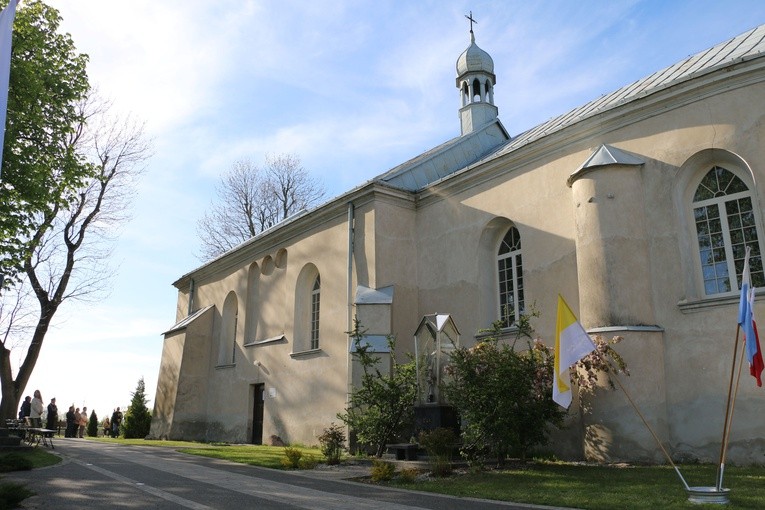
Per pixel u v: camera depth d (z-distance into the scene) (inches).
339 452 550.3
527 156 630.5
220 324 1051.3
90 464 493.7
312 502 311.6
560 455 535.8
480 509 287.4
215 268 1095.0
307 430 783.1
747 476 377.7
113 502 304.2
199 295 1147.3
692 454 464.8
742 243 478.0
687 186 514.0
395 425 566.6
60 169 740.0
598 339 488.7
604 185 528.4
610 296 505.0
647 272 511.8
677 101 516.7
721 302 468.4
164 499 315.3
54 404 1037.8
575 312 559.5
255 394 929.5
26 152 679.1
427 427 534.9
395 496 336.8
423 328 569.9
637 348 487.2
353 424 584.1
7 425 723.4
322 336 786.2
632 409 476.7
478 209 678.5
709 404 462.3
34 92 668.7
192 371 1037.8
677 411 478.3
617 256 511.5
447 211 719.1
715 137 489.7
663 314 499.5
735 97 484.1
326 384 764.0
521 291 637.9
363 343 666.8
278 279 920.9
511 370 464.1
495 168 663.8
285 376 848.9
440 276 712.4
